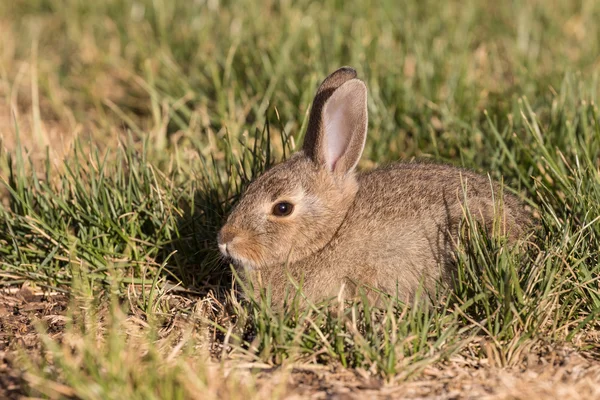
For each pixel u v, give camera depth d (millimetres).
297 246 10203
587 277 9445
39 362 8695
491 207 10055
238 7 18953
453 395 8133
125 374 7820
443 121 13766
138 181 11578
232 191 11875
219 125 14227
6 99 16500
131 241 10938
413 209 10047
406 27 17266
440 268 9836
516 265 9484
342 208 10336
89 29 19578
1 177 11562
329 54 16016
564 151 12297
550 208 10188
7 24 20688
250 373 8555
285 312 9312
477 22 18781
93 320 9422
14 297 10625
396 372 8398
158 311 10086
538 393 8094
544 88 14438
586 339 9164
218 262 10977
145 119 15852
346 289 10055
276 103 14289
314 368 8586
